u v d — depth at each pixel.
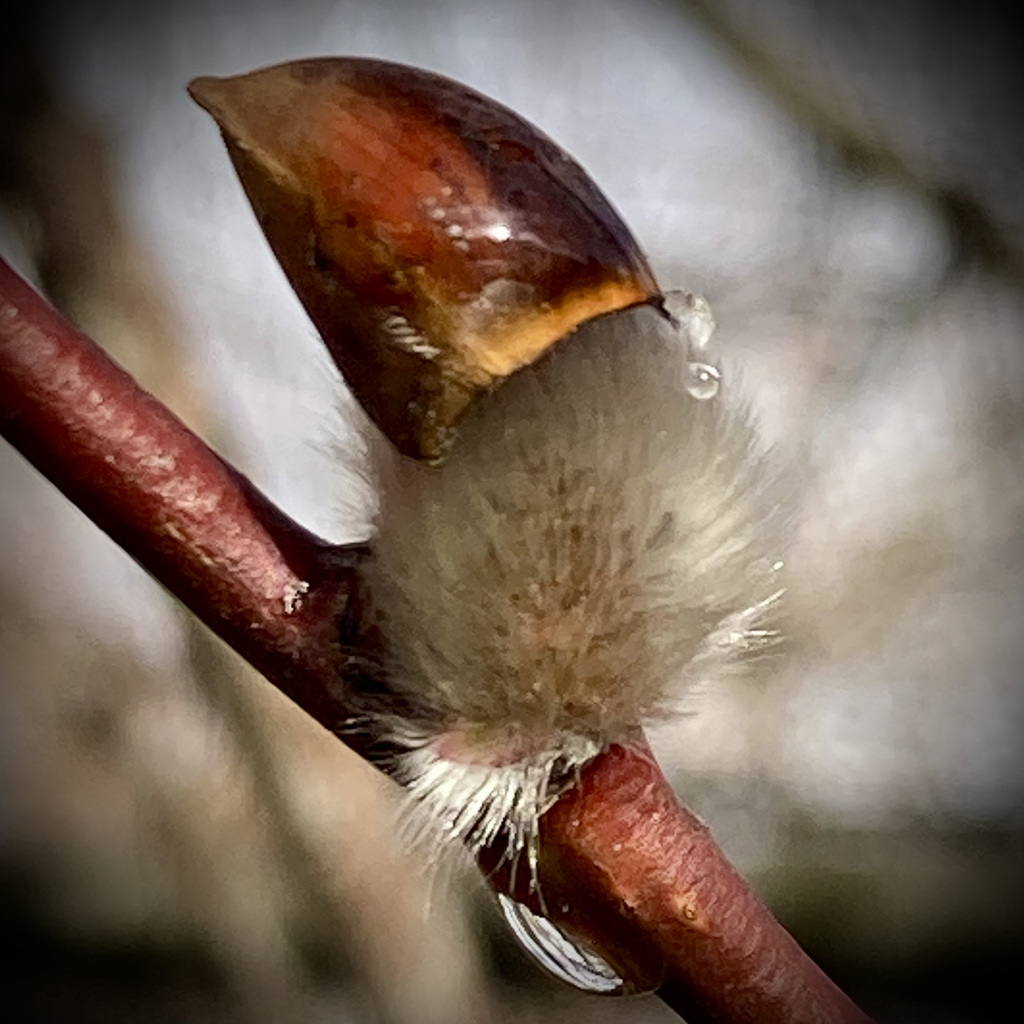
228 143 0.05
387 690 0.05
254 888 0.16
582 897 0.05
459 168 0.05
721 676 0.05
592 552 0.05
